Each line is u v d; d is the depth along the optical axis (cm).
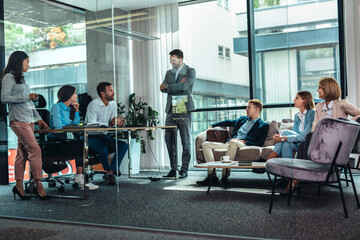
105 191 291
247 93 552
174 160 402
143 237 229
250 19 548
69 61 323
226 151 396
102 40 321
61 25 325
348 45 495
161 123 466
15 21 331
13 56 330
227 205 277
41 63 326
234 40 559
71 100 318
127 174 393
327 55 555
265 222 238
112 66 318
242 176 326
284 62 545
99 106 318
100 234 241
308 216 254
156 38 494
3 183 318
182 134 413
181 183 363
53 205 301
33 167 312
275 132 375
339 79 554
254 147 369
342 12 521
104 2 321
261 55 551
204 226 239
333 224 236
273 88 546
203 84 567
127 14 484
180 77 420
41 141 316
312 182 257
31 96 324
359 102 491
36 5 329
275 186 267
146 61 483
